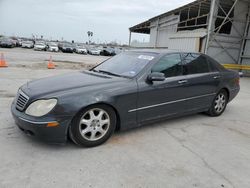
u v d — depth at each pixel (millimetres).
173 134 4035
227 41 15898
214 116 5227
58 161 2928
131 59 4316
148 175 2750
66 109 3043
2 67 11930
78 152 3186
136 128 4191
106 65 4523
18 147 3197
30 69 11984
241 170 2996
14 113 3238
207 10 18266
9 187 2381
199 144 3705
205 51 14945
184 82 4289
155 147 3488
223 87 5168
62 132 3074
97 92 3287
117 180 2611
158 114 4039
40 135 3010
